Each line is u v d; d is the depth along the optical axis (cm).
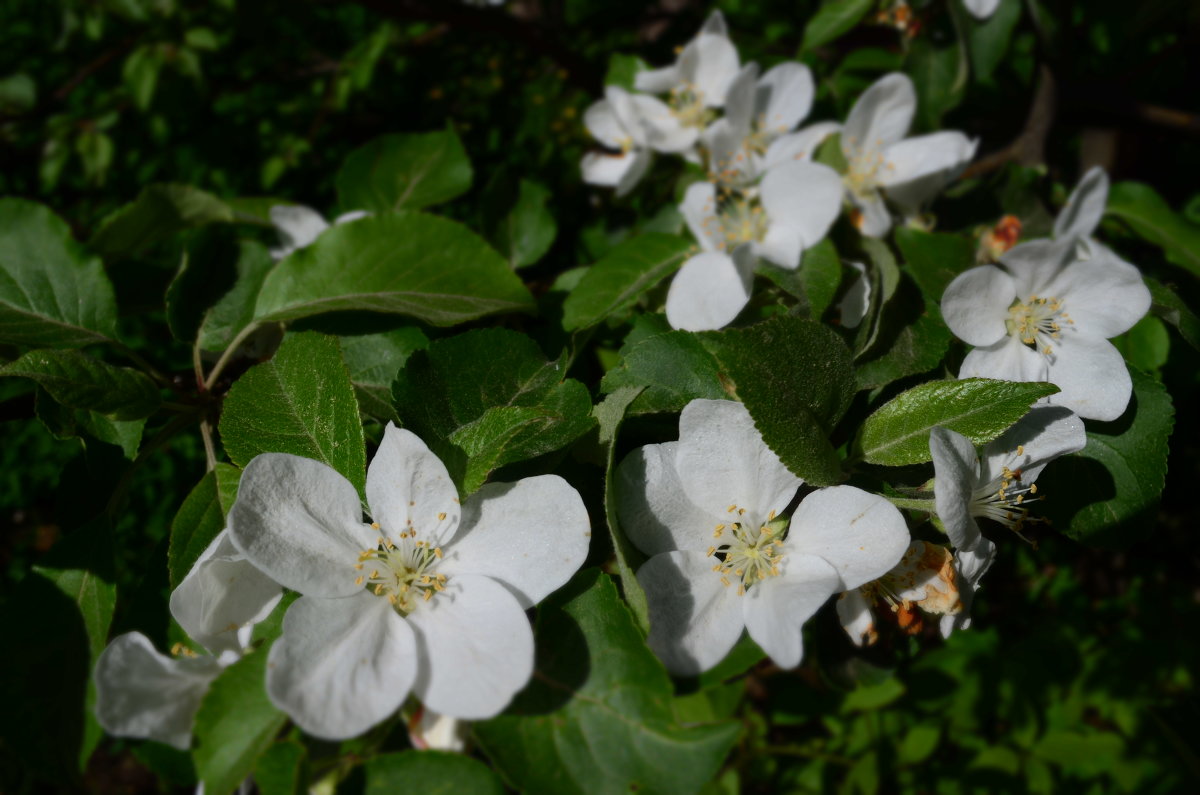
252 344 20
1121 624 41
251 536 15
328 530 15
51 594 18
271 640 15
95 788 49
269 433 17
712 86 25
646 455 16
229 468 18
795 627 15
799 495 17
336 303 20
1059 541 39
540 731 14
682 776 14
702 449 16
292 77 47
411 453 15
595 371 23
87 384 18
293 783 14
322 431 17
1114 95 29
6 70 51
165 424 19
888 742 34
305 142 42
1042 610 43
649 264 21
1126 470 18
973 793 33
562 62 37
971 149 22
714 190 21
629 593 15
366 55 39
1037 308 19
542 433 16
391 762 14
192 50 40
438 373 17
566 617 15
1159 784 33
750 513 16
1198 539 41
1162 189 40
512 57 42
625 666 15
